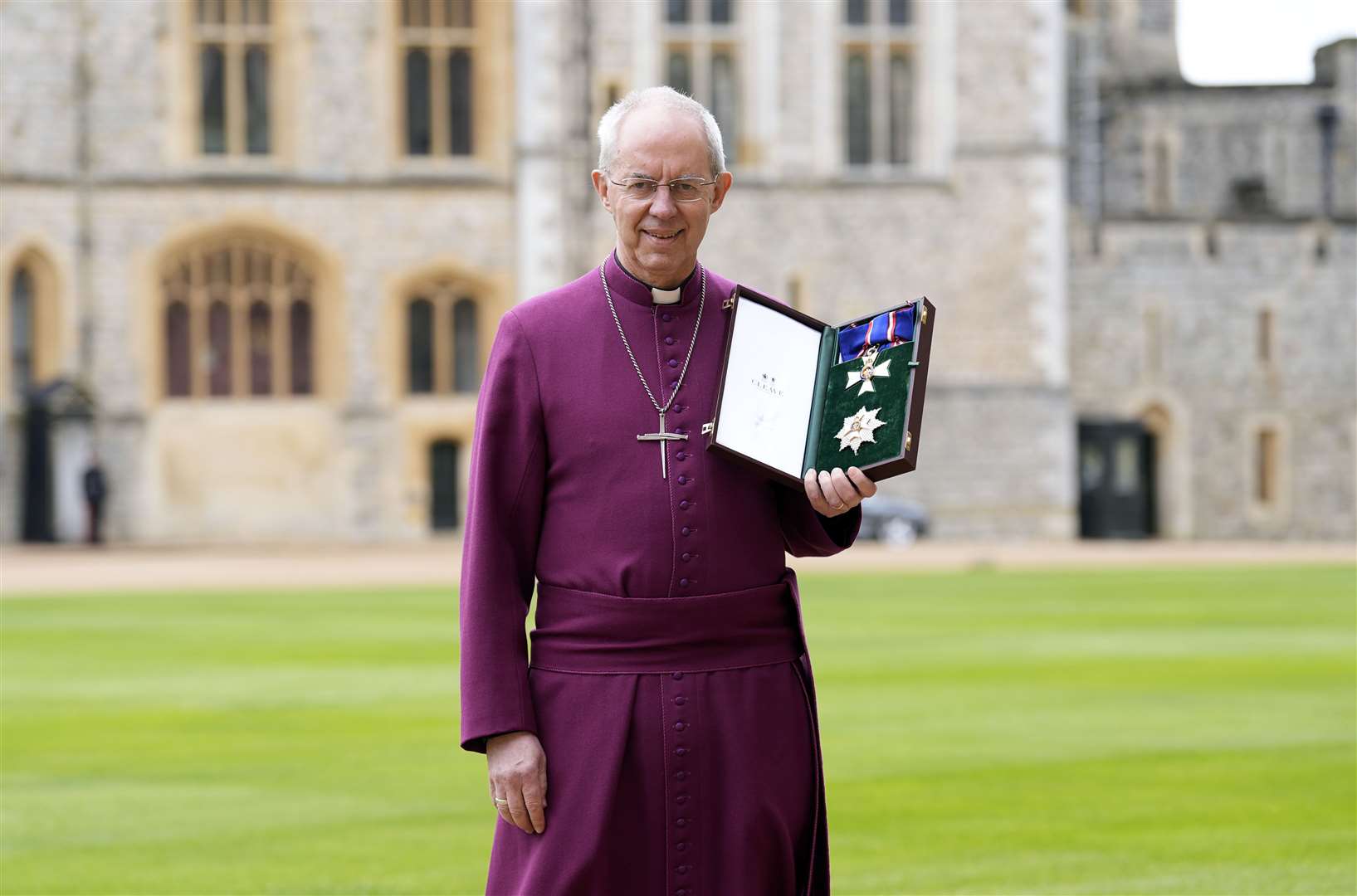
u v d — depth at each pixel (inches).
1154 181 1503.4
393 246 1104.8
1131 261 1200.2
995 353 1145.4
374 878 228.5
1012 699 381.4
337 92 1101.1
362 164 1103.0
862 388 127.5
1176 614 585.9
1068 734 336.2
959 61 1140.5
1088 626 544.1
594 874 124.0
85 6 1077.1
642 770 125.3
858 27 1137.4
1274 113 1498.5
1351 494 1222.9
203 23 1095.6
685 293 132.6
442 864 236.4
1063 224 1148.5
